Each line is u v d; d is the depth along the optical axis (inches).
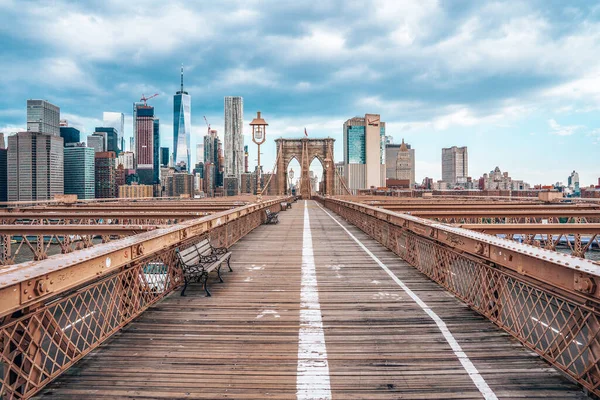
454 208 608.1
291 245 452.1
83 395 121.8
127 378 132.2
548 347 141.9
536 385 127.2
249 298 228.5
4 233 365.1
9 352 111.7
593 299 111.4
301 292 242.1
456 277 232.7
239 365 142.0
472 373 135.7
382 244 457.4
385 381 130.8
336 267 321.7
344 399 119.9
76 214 509.4
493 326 180.7
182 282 260.2
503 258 163.9
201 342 162.6
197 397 120.8
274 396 121.4
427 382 130.0
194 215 495.2
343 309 207.6
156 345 159.2
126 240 182.5
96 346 156.3
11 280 106.3
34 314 118.5
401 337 168.1
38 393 122.5
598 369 115.0
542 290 140.9
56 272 124.8
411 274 295.0
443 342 162.4
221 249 319.0
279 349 155.9
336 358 148.0
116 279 173.9
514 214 475.5
